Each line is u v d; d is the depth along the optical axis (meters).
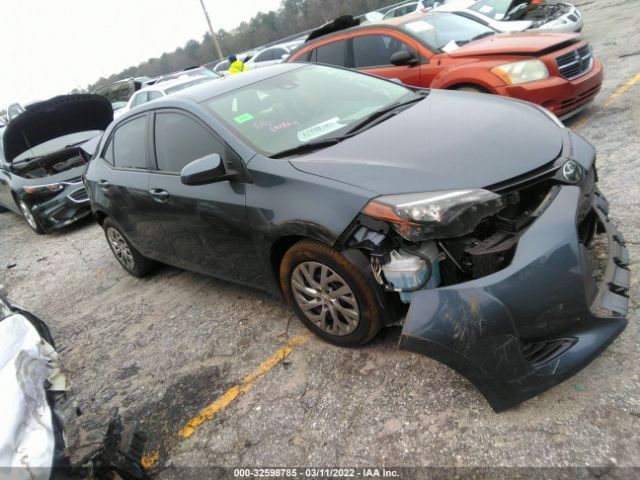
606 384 2.24
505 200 2.32
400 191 2.34
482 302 2.09
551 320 2.12
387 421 2.39
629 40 9.08
